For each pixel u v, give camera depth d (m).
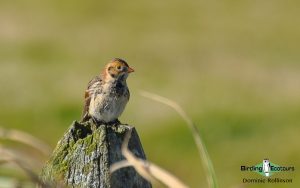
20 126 22.17
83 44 31.28
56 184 6.52
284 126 21.27
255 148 19.69
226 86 24.98
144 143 20.45
